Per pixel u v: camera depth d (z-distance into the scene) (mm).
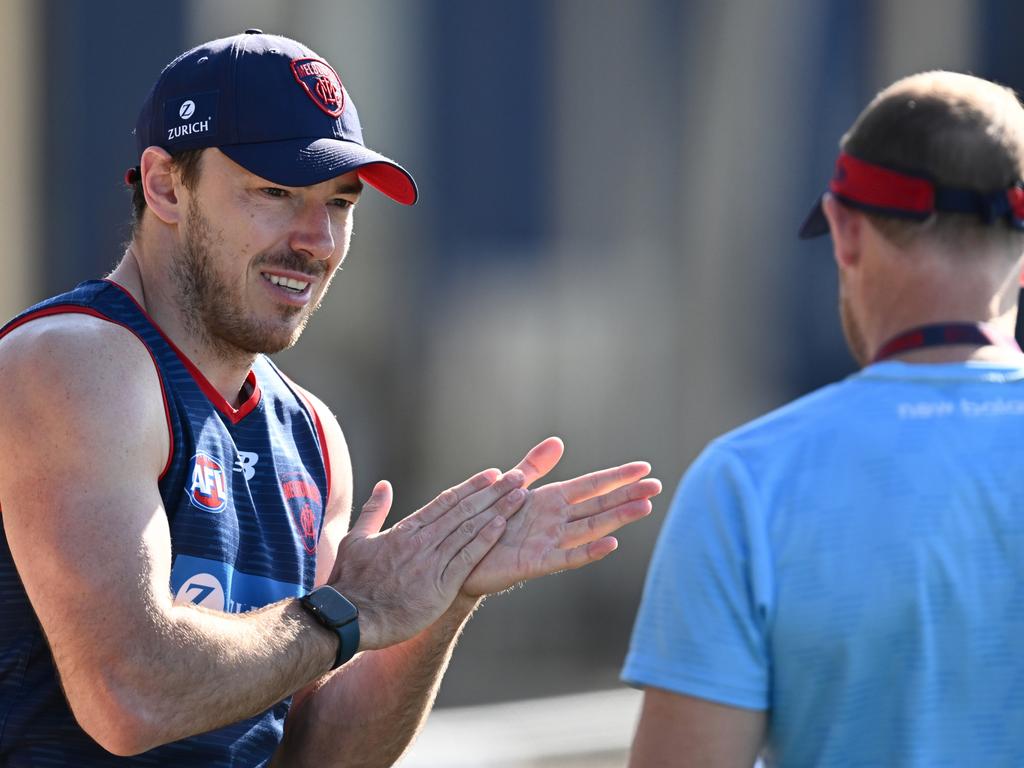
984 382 6461
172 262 8234
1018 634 6203
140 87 24125
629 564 28547
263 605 8297
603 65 27953
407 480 27422
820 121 29625
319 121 8195
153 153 8203
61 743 7785
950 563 6215
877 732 6215
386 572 8484
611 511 8648
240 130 8000
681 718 6344
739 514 6391
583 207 28156
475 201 27375
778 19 29047
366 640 8156
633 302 28719
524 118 27531
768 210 29406
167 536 7590
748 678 6289
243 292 8164
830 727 6258
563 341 28266
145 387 7719
